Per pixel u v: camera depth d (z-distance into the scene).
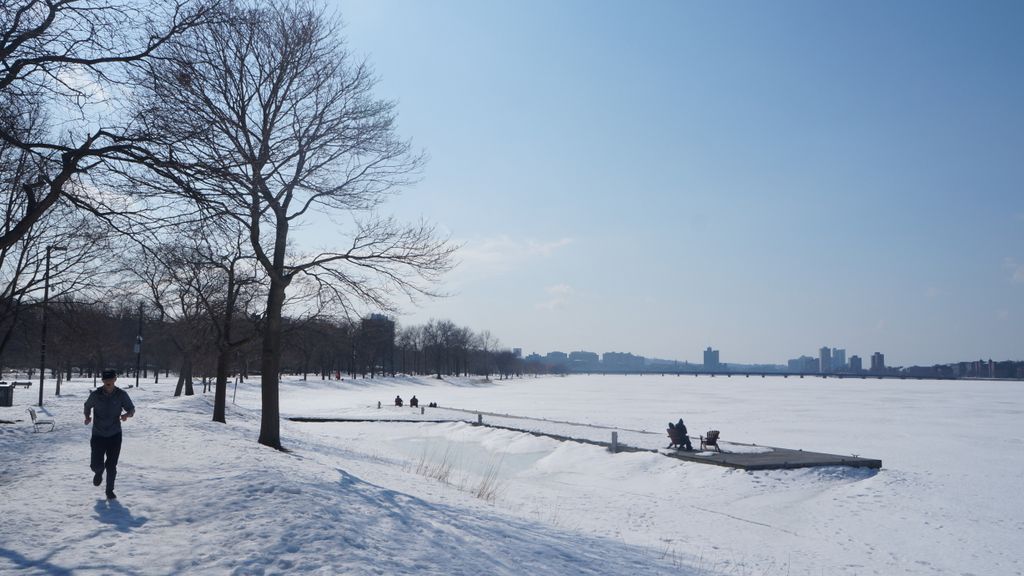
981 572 14.36
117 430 10.66
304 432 34.88
